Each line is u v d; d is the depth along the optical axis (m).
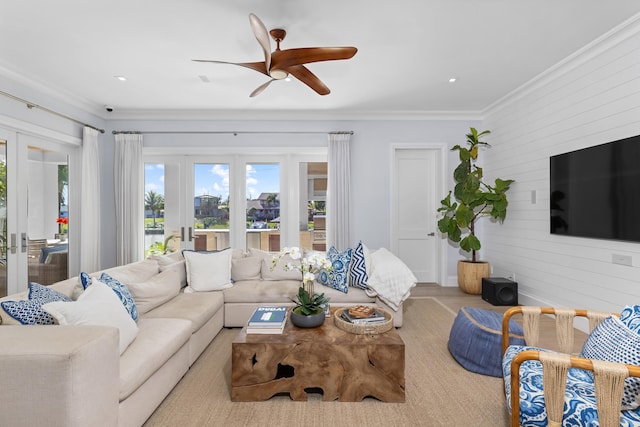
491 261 4.67
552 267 3.45
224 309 3.21
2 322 1.55
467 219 4.16
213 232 4.96
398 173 5.10
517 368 1.35
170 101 4.25
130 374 1.56
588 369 1.20
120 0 2.22
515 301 3.90
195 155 4.93
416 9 2.34
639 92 2.51
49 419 1.21
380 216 4.87
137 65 3.21
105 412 1.38
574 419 1.26
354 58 3.08
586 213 2.93
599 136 2.86
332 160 4.72
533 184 3.74
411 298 4.29
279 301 3.21
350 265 3.35
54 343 1.28
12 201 3.38
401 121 4.85
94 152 4.38
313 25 2.54
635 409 1.28
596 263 2.89
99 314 1.68
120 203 4.63
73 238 4.21
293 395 2.00
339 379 2.00
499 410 1.91
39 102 3.61
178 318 2.39
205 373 2.33
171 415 1.85
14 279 3.40
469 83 3.71
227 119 4.80
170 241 4.93
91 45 2.82
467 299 4.23
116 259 4.71
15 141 3.41
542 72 3.41
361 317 2.26
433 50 2.94
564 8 2.34
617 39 2.65
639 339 1.31
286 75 2.57
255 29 1.97
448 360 2.54
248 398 1.99
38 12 2.35
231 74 3.42
